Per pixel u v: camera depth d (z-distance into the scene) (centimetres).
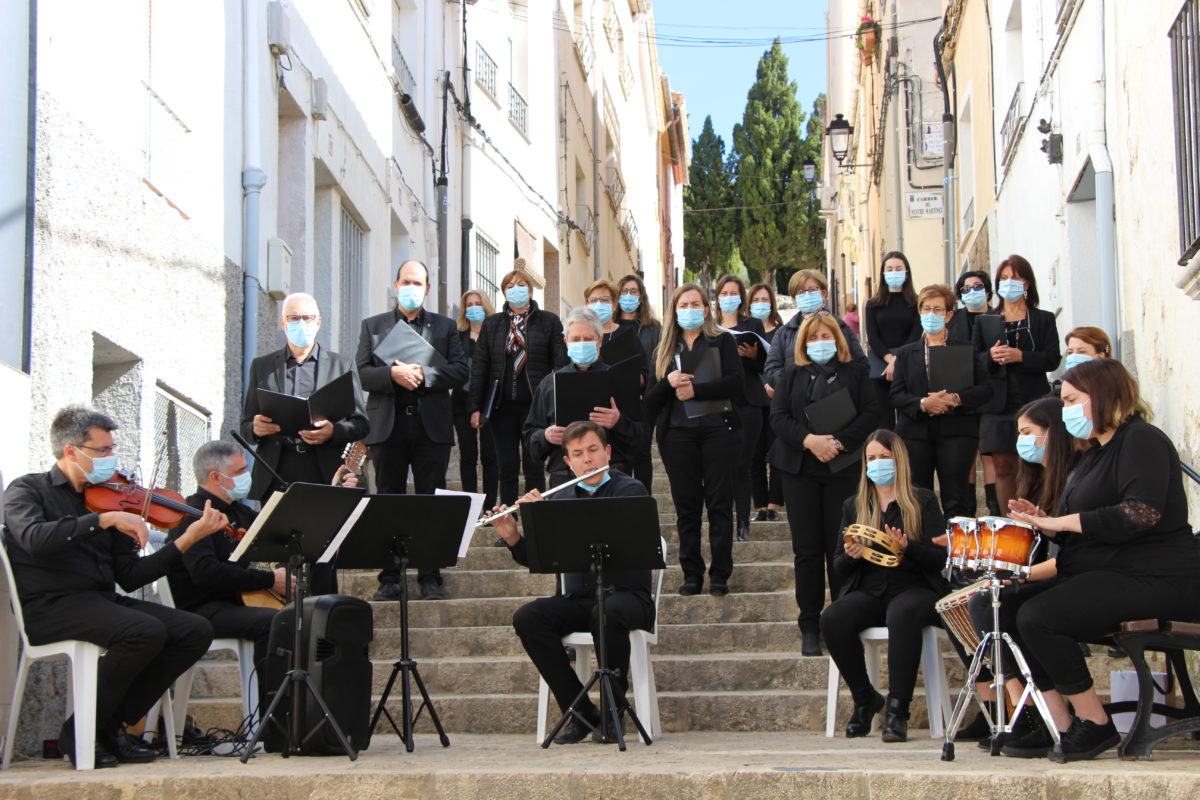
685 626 838
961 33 1598
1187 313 668
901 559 693
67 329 700
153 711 691
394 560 654
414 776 537
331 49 1185
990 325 890
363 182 1286
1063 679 567
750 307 1115
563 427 808
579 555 631
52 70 690
